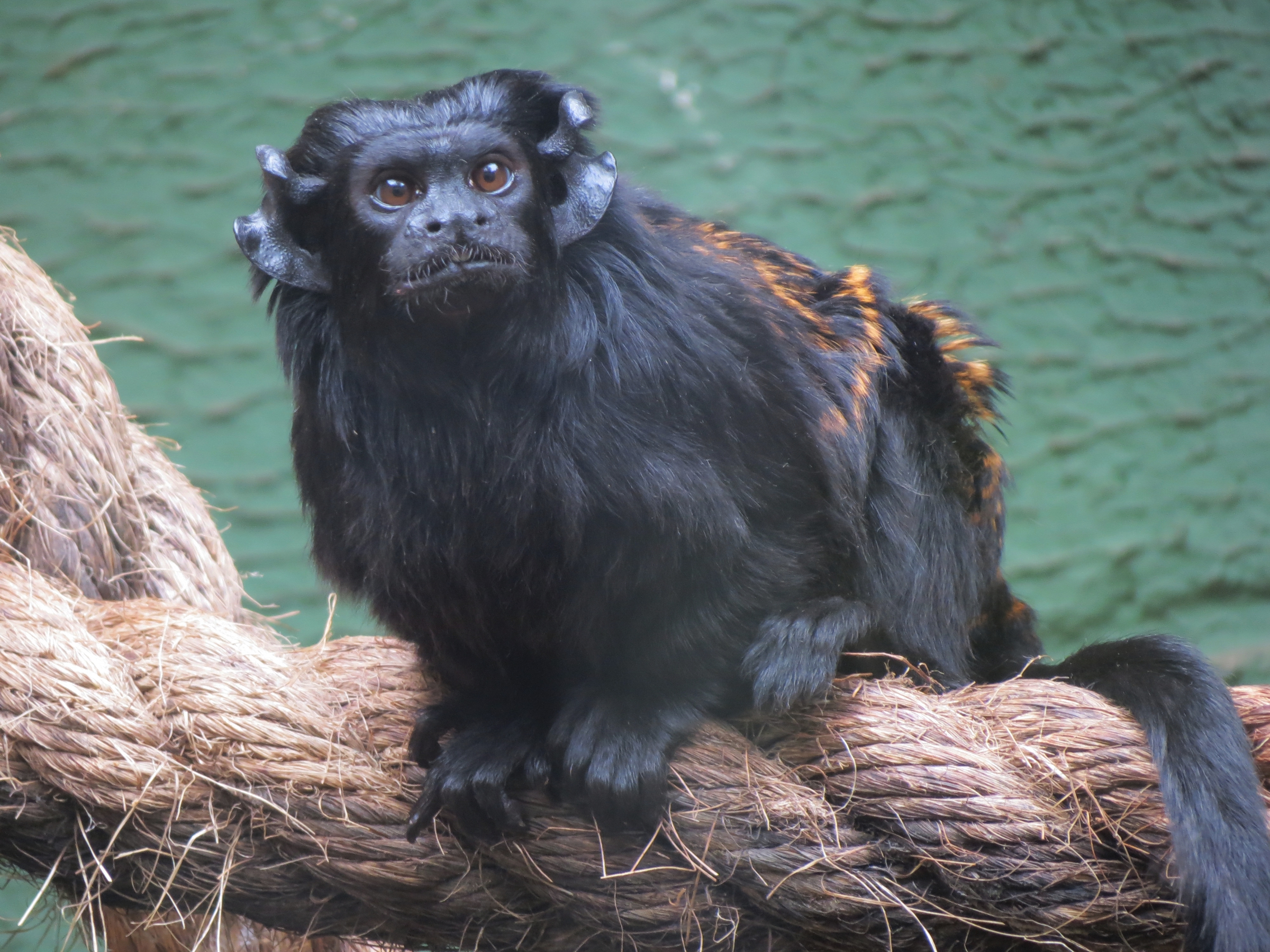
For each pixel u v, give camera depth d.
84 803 5.77
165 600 7.27
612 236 6.13
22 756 5.81
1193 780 5.58
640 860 5.73
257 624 8.27
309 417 6.30
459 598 6.10
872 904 5.65
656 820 5.70
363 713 6.21
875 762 5.74
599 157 6.16
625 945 5.86
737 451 6.03
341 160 6.12
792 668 5.91
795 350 6.58
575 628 6.01
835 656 5.99
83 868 5.76
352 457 6.18
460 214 5.80
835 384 6.79
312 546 6.55
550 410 5.92
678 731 5.87
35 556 7.04
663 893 5.74
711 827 5.68
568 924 5.98
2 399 7.10
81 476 7.23
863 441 6.88
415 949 6.21
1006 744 5.80
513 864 5.78
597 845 5.75
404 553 6.08
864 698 6.00
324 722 6.02
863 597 6.84
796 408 6.31
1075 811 5.64
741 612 6.05
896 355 7.27
